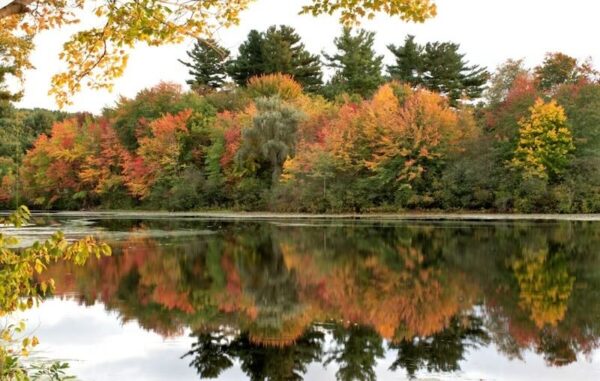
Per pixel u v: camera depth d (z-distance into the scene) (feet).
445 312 43.88
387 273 61.46
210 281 58.59
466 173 148.36
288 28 271.90
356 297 49.88
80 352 33.76
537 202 143.02
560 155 139.64
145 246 86.79
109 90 20.42
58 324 40.63
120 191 228.84
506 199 143.95
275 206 178.60
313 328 39.91
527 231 98.17
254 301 48.91
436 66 245.45
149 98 227.40
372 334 38.27
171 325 40.68
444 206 153.89
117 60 19.98
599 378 28.89
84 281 58.44
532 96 148.05
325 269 65.05
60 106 20.39
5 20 19.69
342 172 165.99
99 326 40.34
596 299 47.14
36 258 17.70
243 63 268.82
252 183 184.96
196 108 220.02
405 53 249.96
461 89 245.65
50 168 241.96
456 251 76.38
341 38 262.67
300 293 51.88
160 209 211.61
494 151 149.38
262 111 181.78
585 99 145.69
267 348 35.27
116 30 19.20
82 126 265.13
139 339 37.06
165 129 207.31
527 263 65.82
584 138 142.20
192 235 103.60
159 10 18.75
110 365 31.53
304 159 164.55
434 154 153.17
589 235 91.20
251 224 128.98
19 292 17.75
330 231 106.11
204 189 198.29
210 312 44.91
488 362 31.78
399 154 155.74
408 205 157.79
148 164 211.20
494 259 69.05
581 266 63.26
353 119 164.66
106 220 152.87
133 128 223.92
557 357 32.53
